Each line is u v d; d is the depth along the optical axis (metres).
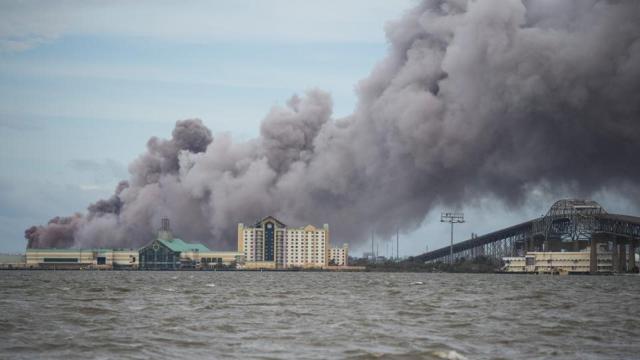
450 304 138.38
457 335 86.75
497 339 83.81
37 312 111.44
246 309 120.56
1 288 189.88
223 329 90.31
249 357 69.88
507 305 137.12
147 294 163.38
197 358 69.31
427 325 97.19
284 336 84.00
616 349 77.44
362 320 102.62
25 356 70.38
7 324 93.56
